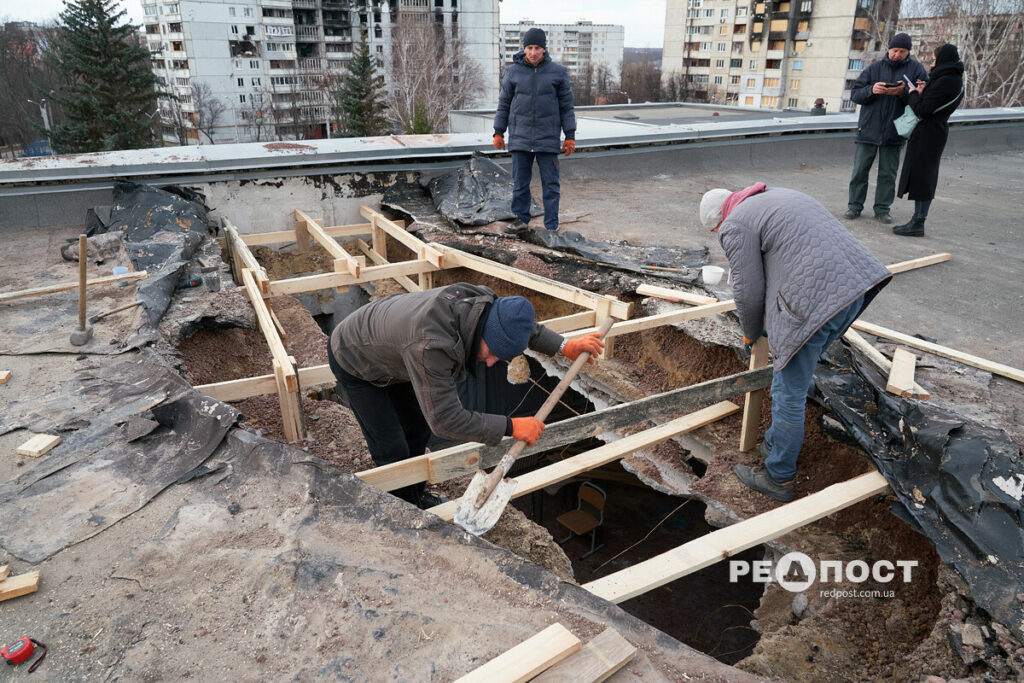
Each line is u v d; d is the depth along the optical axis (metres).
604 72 83.94
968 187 7.72
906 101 5.59
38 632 1.88
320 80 54.84
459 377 2.30
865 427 3.00
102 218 6.03
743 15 54.34
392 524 2.23
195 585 2.02
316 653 1.80
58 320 3.84
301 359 4.78
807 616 2.81
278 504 2.33
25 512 2.32
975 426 2.80
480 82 50.81
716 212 2.99
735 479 3.41
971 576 2.26
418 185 7.28
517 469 6.81
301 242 6.85
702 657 1.85
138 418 2.82
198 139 53.88
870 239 5.62
